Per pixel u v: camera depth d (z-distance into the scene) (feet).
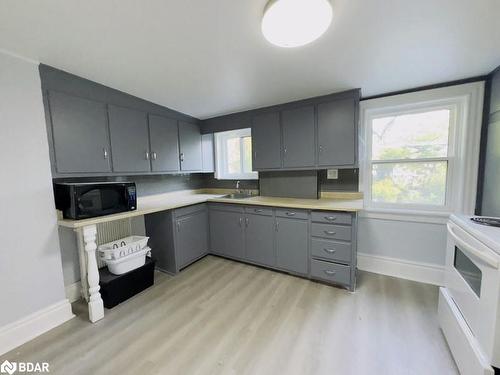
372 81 6.89
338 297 6.93
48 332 5.67
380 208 8.39
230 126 10.39
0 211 5.05
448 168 7.37
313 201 8.50
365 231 8.57
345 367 4.52
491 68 6.11
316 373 4.41
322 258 7.64
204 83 6.91
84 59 5.43
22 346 5.23
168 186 10.86
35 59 5.41
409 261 7.95
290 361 4.70
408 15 3.89
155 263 8.69
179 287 7.75
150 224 9.17
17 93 5.21
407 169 7.99
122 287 6.91
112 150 7.39
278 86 7.20
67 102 6.23
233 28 4.26
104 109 7.13
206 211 10.20
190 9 3.72
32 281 5.55
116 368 4.60
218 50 5.04
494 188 6.11
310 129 8.38
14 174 5.23
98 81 6.75
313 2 3.40
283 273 8.63
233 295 7.19
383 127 8.23
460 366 4.23
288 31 4.02
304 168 8.62
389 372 4.40
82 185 5.91
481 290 3.67
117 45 4.83
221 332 5.57
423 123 7.68
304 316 6.09
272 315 6.17
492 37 4.58
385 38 4.61
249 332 5.55
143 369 4.58
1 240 5.07
